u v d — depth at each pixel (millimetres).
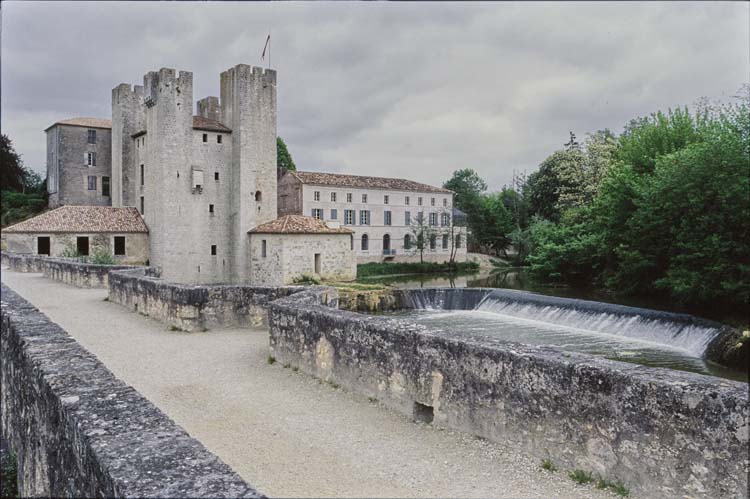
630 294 28625
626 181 26859
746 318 20156
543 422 6262
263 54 46875
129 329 15219
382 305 32000
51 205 60594
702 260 22078
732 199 21078
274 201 45719
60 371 5492
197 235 43375
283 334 11242
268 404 8688
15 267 34594
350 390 9328
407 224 71750
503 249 81375
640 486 5340
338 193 65438
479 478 5984
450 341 7453
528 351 6625
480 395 7012
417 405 8023
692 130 26922
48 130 61594
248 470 6242
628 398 5457
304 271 41156
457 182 115312
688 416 4996
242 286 15727
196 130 43250
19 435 7043
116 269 25672
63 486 4566
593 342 20766
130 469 3348
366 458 6582
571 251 33844
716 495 4793
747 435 4621
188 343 13430
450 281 48562
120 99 49469
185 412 8273
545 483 5809
